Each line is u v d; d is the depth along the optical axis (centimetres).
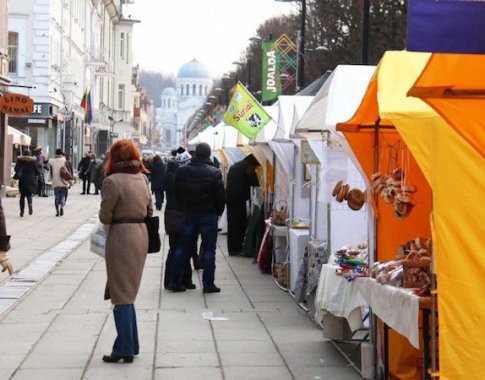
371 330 775
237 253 1806
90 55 7356
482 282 532
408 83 649
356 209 880
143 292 1295
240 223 1795
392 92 641
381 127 777
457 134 537
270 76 2970
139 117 13438
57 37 5134
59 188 2806
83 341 933
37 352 879
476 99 527
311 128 963
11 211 2966
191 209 1288
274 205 1509
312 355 879
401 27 3100
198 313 1120
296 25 4253
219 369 819
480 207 535
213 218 1293
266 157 1553
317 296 923
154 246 838
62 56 5291
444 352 538
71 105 5600
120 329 838
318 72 3653
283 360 856
